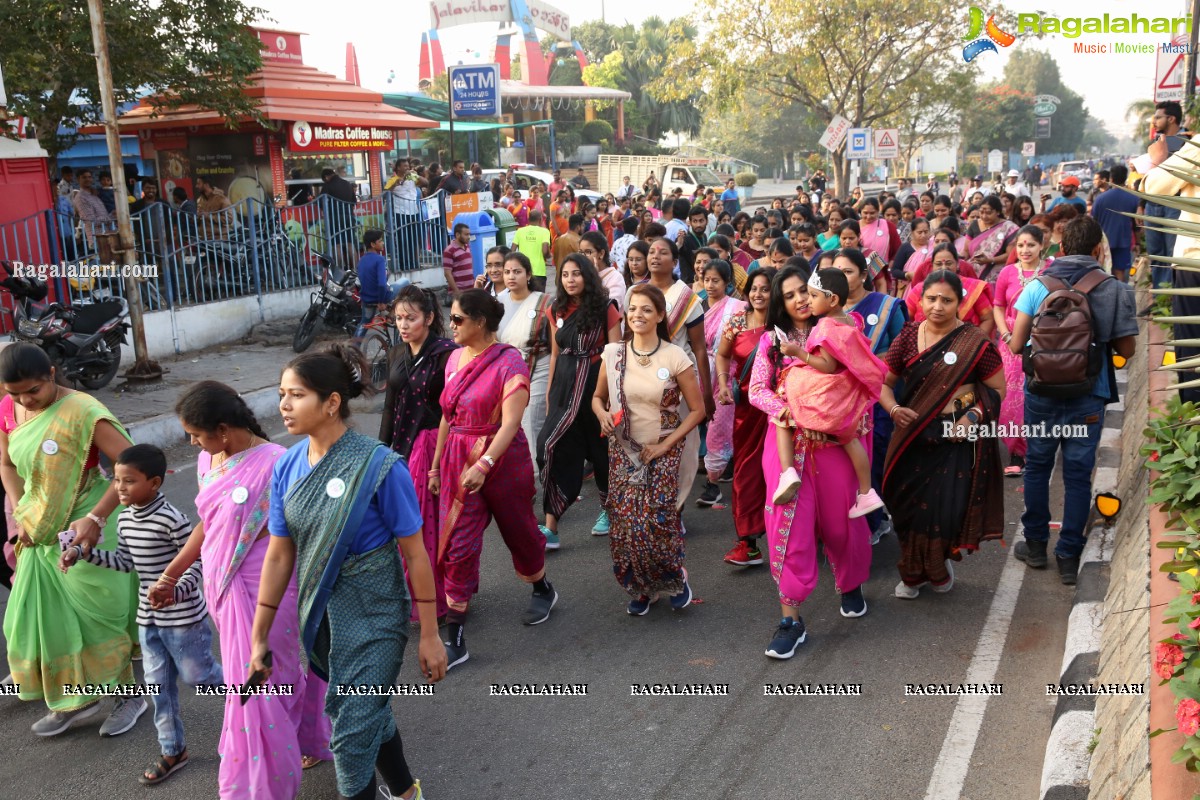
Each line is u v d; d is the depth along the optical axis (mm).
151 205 12305
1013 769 3850
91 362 10008
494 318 4863
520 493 5008
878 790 3748
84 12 11977
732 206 26859
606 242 7980
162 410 9516
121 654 4340
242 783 3457
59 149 14469
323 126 17656
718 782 3838
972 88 32719
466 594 4922
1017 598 5418
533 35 44469
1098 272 5293
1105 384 5352
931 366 5133
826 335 4570
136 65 12672
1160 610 3367
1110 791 3096
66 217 11383
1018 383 7324
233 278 13570
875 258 8008
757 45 31172
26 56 11734
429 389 5043
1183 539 3580
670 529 5113
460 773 3973
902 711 4309
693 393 5078
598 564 6168
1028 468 5695
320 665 3367
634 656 4930
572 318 6078
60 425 4180
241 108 13820
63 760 4160
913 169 74500
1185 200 3264
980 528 5215
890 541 6438
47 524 4203
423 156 39688
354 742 3227
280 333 13453
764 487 5758
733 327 5836
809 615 5332
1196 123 10695
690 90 32531
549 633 5227
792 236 9039
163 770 3988
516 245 13133
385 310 11531
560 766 3994
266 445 3611
